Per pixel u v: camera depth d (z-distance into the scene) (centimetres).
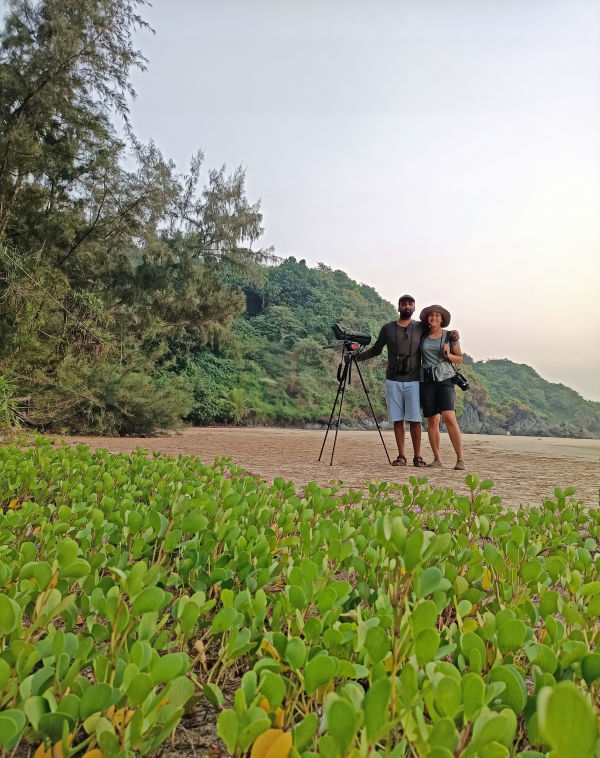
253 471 464
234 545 147
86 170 1296
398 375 583
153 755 81
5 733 61
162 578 133
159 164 1528
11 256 1018
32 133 1110
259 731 61
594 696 85
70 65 1138
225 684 104
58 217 1252
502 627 88
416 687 68
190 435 1260
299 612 100
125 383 1132
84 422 1036
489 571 142
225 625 93
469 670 87
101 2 1173
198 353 2672
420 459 589
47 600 91
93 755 64
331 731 55
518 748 82
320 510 207
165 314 1661
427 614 77
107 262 1470
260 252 2159
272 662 82
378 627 83
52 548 141
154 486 274
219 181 2048
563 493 255
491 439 1525
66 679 76
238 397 2305
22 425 914
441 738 62
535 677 81
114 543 155
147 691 66
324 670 72
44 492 249
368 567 138
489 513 209
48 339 1035
